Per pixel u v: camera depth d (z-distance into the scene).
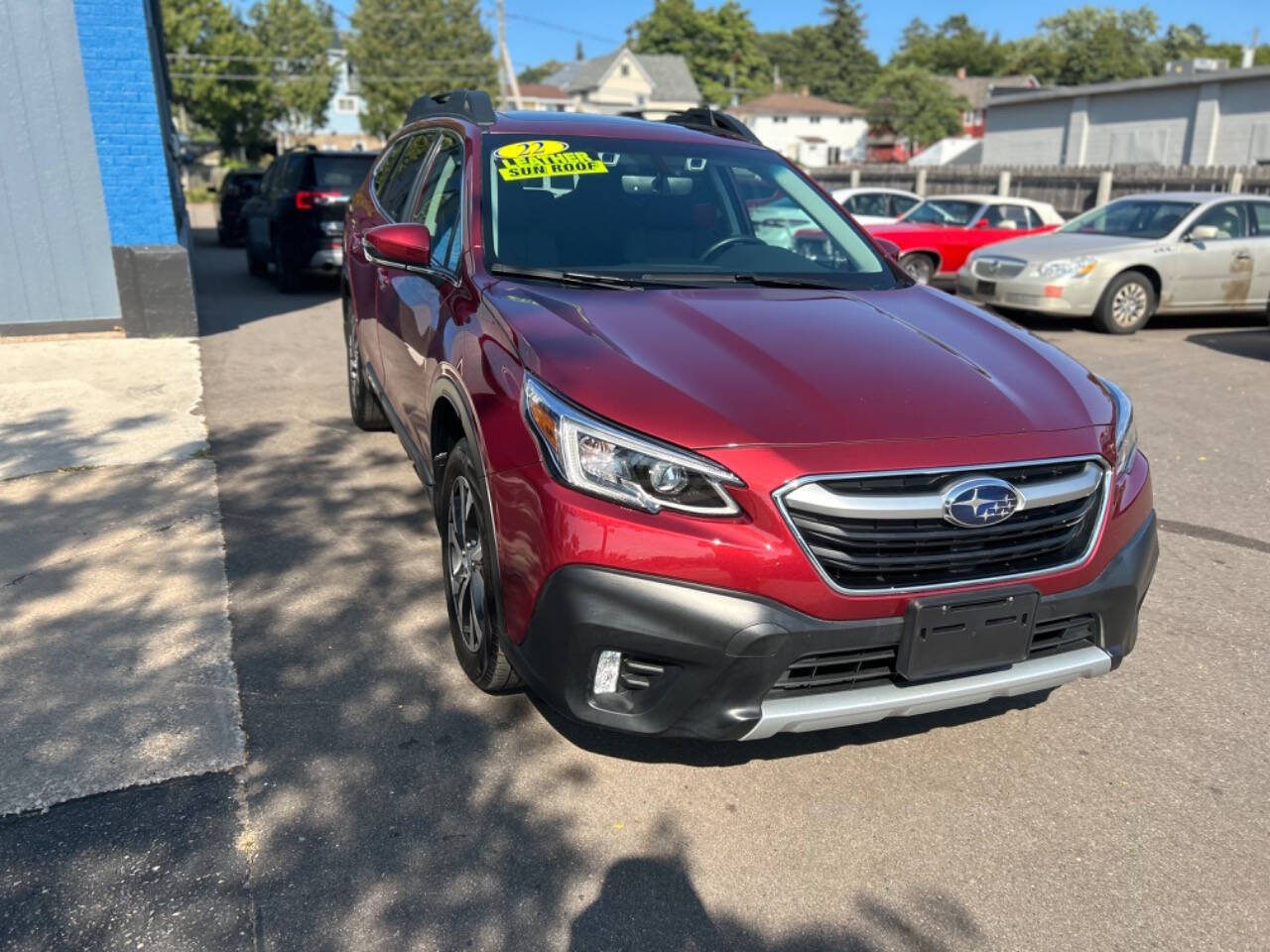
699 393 2.74
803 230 4.27
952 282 14.62
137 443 5.99
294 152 13.41
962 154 56.81
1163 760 3.23
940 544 2.67
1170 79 32.91
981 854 2.78
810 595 2.56
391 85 59.25
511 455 2.82
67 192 8.46
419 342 3.99
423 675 3.54
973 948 2.46
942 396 2.87
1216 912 2.59
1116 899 2.63
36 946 2.33
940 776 3.12
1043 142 38.84
